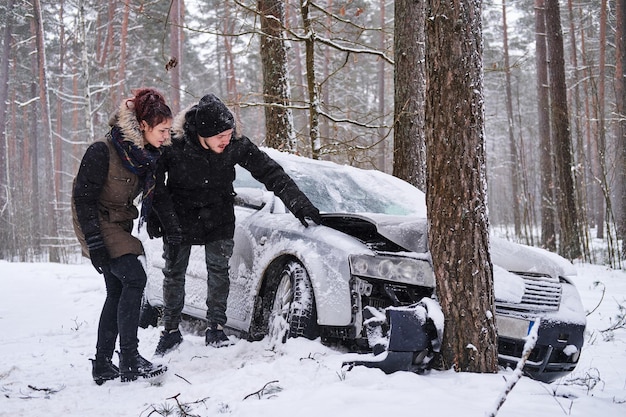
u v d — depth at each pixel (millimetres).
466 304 3404
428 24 3541
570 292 3869
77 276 10523
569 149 15984
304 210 4191
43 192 43281
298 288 3918
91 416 3047
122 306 3641
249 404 2877
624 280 10617
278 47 9461
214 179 4195
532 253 4035
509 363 3605
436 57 3498
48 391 3516
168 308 4250
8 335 5469
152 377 3611
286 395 3000
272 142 9445
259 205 4656
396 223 3869
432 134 3533
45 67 29016
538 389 3092
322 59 29938
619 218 17672
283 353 3680
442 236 3465
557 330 3578
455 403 2762
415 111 7852
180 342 4285
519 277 3836
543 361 3582
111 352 3744
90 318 6477
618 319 6234
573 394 3033
